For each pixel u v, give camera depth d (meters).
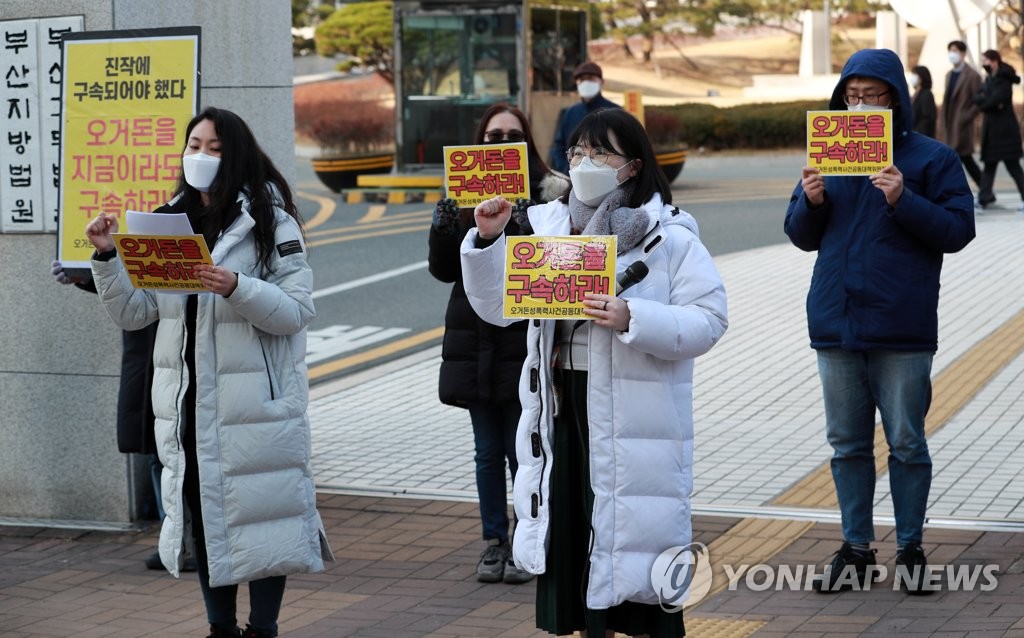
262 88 7.50
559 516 4.14
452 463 7.81
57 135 6.72
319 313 12.84
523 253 3.97
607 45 51.81
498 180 5.36
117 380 6.77
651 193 4.16
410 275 14.59
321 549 4.86
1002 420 8.06
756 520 6.42
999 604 5.18
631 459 4.04
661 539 4.07
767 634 4.99
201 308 4.55
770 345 10.68
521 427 4.18
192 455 4.60
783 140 33.94
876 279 5.28
